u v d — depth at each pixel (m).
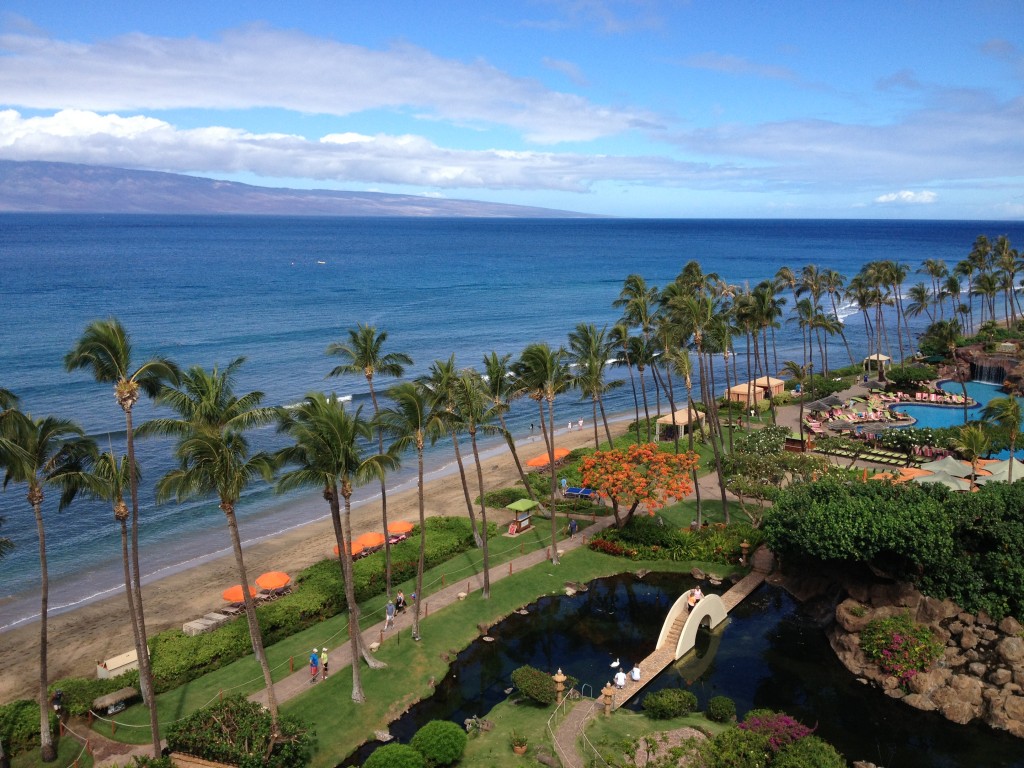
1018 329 132.00
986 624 39.28
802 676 40.69
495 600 49.22
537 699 36.91
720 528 57.44
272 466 35.09
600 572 54.06
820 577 48.44
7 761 32.94
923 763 33.53
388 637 43.88
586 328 71.12
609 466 57.22
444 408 49.44
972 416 92.75
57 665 42.09
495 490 72.88
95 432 85.31
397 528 58.44
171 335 138.88
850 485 47.31
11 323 139.38
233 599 46.03
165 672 38.91
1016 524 41.03
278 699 37.41
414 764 29.80
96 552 59.44
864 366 123.88
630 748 31.45
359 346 49.59
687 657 42.78
